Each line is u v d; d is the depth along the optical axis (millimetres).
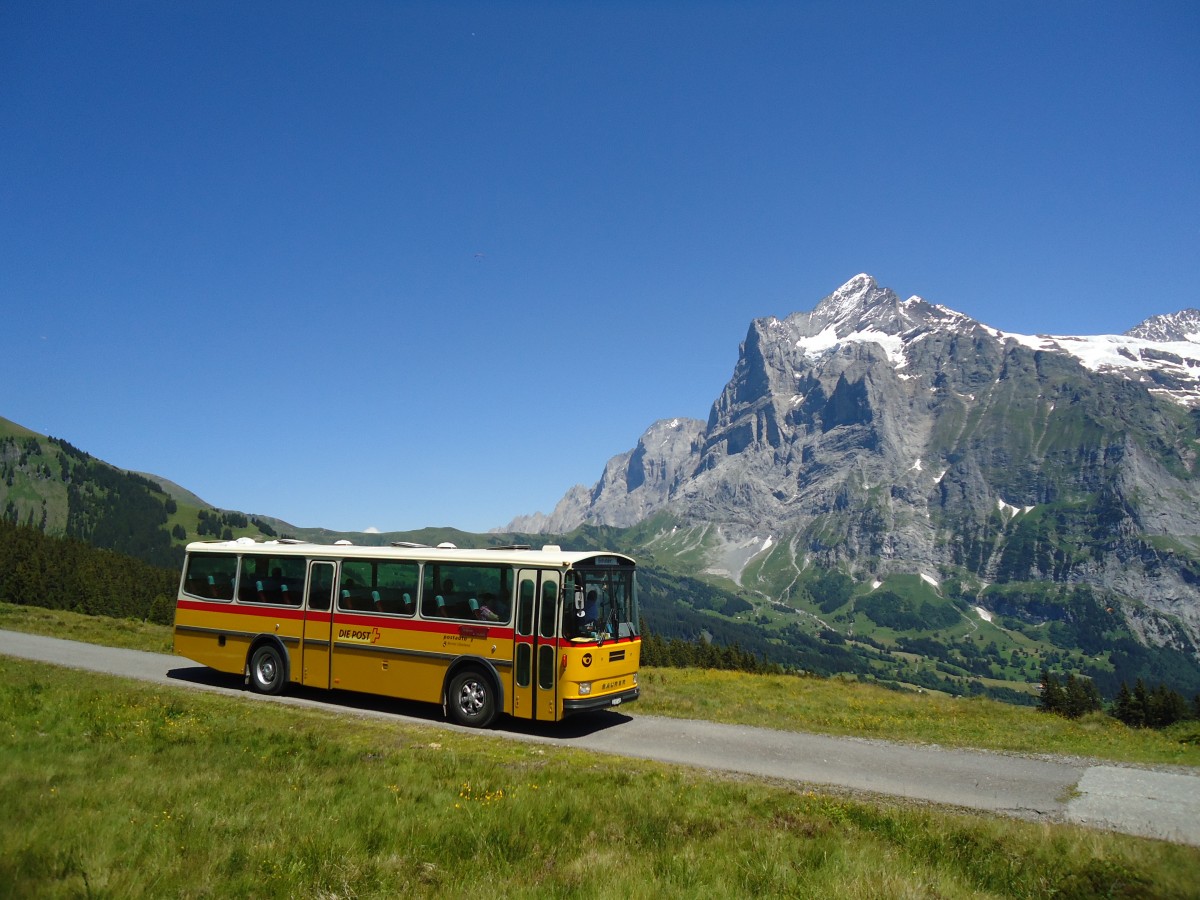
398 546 22750
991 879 9531
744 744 18734
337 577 22531
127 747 14586
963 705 32031
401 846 9773
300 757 14273
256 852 9250
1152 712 74375
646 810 11609
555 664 18531
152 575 181500
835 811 12156
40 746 14320
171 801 11234
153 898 8016
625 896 8281
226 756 14125
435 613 20547
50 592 132750
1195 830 12898
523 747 16938
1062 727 25672
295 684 25047
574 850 9891
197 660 24984
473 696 19641
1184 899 9102
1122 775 16875
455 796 12094
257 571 24281
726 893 8477
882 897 8492
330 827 10242
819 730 21109
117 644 34344
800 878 8977
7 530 165250
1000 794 15023
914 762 17562
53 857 8805
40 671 24469
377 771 13406
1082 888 9281
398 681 20922
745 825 11109
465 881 8727
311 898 8227
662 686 30547
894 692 37062
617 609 20234
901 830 11312
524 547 20562
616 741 18578
